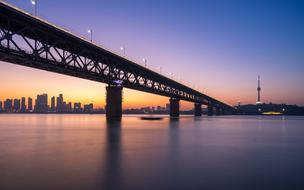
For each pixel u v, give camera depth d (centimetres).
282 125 11069
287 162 2741
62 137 5175
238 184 1928
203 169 2386
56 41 6894
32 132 6519
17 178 2033
